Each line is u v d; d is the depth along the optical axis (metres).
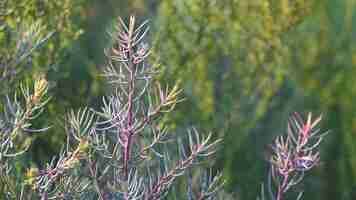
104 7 2.22
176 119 1.80
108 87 1.79
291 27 1.94
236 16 1.94
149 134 1.42
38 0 1.62
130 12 2.14
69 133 1.38
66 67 1.76
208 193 1.27
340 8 2.36
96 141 1.21
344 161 2.10
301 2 1.92
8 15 1.57
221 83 1.97
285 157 1.15
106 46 2.02
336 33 2.34
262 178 1.96
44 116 1.63
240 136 1.94
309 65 2.28
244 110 1.98
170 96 1.20
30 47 1.50
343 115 2.19
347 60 2.31
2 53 1.50
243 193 1.94
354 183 2.07
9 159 1.32
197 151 1.20
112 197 1.22
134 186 1.18
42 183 1.19
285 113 2.09
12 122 1.22
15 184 1.24
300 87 2.25
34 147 1.64
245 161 1.97
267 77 1.99
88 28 2.12
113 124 1.19
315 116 2.19
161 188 1.20
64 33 1.66
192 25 1.90
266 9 1.93
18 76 1.52
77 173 1.28
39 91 1.18
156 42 1.76
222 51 1.96
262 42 1.96
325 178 2.12
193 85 1.92
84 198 1.24
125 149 1.20
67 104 1.71
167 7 1.90
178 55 1.86
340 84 2.27
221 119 1.94
